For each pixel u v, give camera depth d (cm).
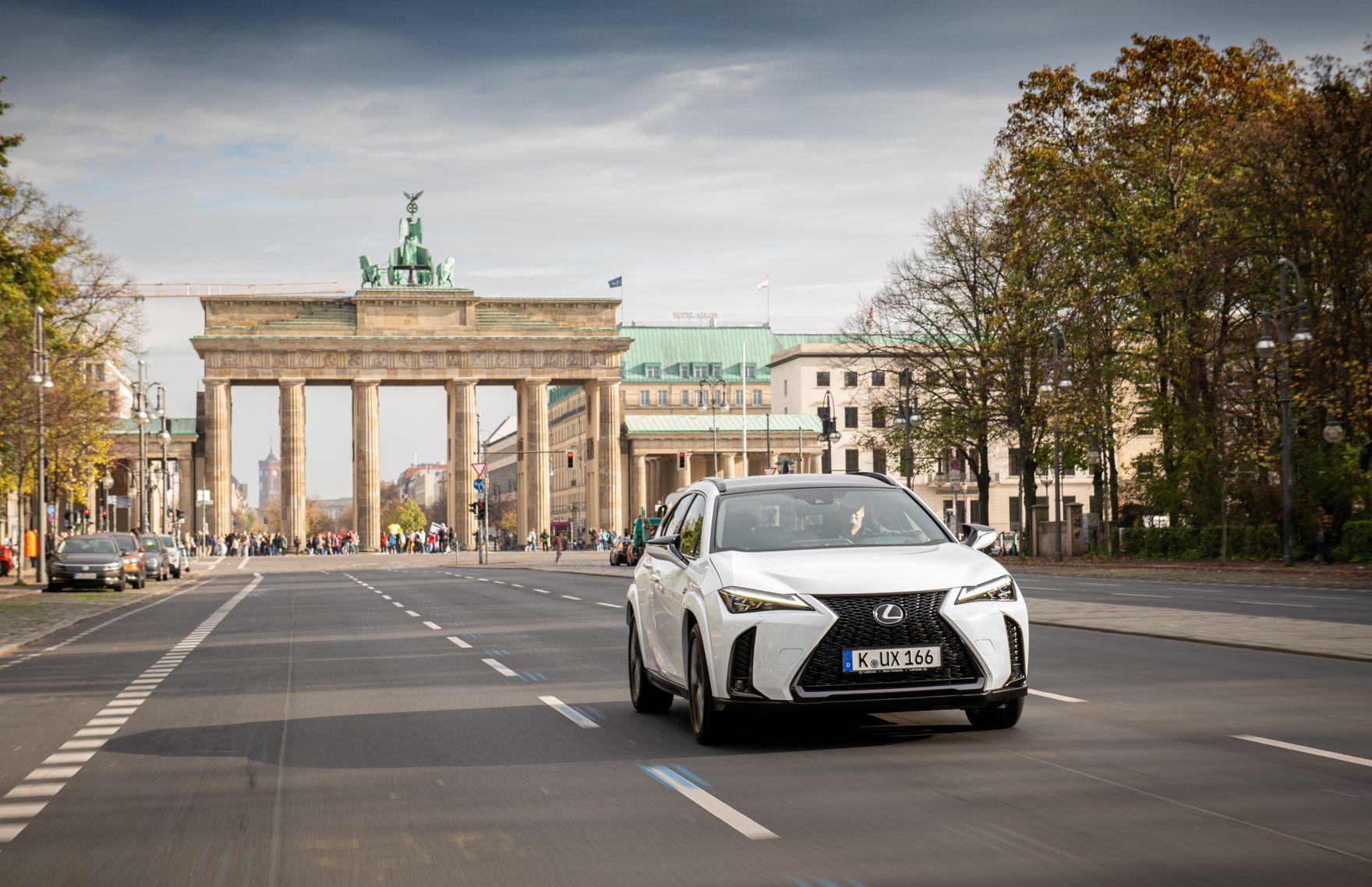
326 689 1483
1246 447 4759
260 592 4503
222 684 1566
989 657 939
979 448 6203
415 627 2492
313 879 641
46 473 5403
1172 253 5006
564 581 4762
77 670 1800
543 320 12194
